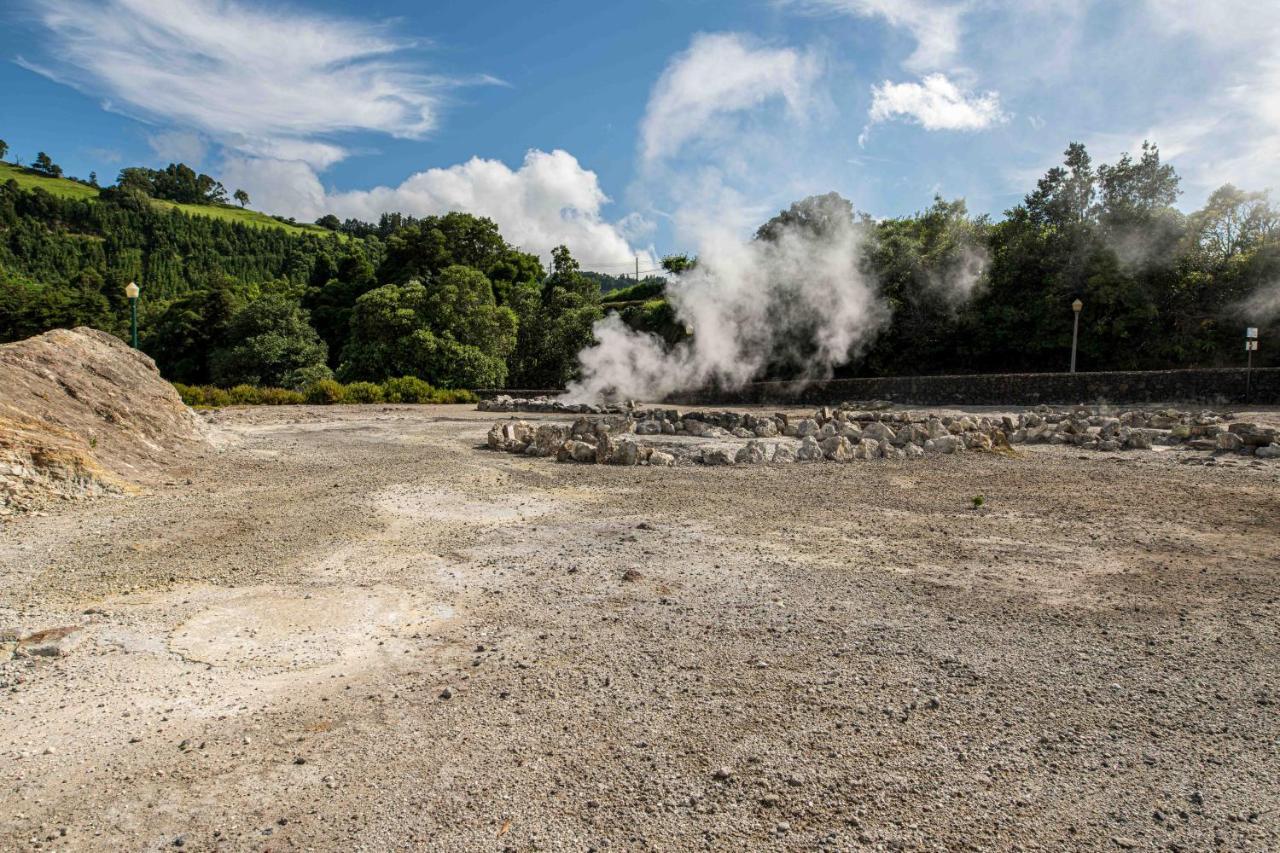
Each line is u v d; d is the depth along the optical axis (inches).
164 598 209.0
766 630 186.1
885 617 195.6
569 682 156.3
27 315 2113.7
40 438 350.6
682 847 104.9
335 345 2032.5
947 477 416.8
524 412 902.4
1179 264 1089.4
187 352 1993.1
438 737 134.1
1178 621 192.7
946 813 112.5
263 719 140.9
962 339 1217.4
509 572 235.5
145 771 123.6
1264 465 443.2
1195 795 116.7
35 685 154.5
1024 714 143.0
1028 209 1244.5
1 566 236.5
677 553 259.1
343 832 108.3
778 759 127.1
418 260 2124.8
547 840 106.3
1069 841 106.2
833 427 568.1
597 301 1782.7
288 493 360.5
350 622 191.3
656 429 626.5
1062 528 296.2
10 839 106.3
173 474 404.2
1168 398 840.9
